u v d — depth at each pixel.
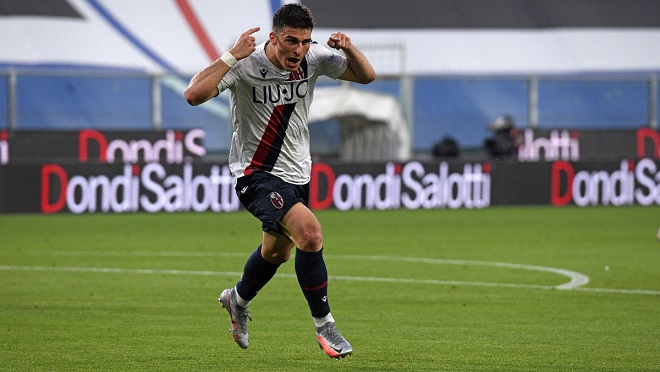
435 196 86.00
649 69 129.62
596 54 130.12
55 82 115.06
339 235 62.62
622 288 38.28
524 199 87.88
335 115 92.25
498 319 30.97
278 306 33.44
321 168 83.88
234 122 23.72
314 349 25.84
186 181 81.12
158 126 83.31
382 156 94.12
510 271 43.81
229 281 40.16
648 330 29.00
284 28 22.33
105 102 114.94
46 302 34.03
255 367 23.47
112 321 30.17
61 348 25.73
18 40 116.88
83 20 120.69
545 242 57.97
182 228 68.50
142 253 51.62
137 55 119.12
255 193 23.36
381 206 85.38
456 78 87.62
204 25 123.00
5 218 76.81
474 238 60.53
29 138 80.44
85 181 79.00
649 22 134.25
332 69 24.08
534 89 88.75
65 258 48.97
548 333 28.44
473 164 86.88
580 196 89.25
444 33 128.88
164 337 27.45
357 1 127.88
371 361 24.28
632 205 90.19
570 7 134.50
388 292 37.12
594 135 90.69
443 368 23.48
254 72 23.05
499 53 129.00
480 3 133.25
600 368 23.48
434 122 120.12
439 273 43.12
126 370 23.05
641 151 91.62
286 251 23.73
